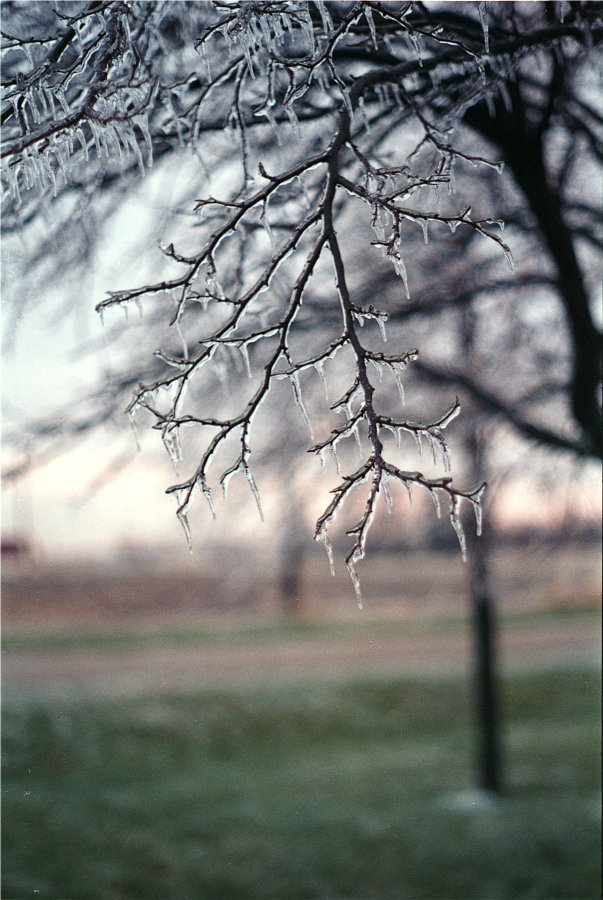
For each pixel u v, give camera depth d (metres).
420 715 14.08
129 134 2.96
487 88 3.70
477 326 7.16
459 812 8.73
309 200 4.20
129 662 17.03
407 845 7.72
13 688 14.29
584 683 15.21
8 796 9.24
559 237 5.28
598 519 7.79
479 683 9.59
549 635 20.06
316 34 3.63
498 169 3.22
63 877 7.01
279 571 22.59
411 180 3.17
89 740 11.62
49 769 10.53
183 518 2.46
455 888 6.82
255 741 12.57
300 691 14.67
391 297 6.43
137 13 3.34
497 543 8.33
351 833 8.09
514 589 9.85
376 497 2.29
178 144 4.17
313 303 6.08
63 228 4.36
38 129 2.54
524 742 12.08
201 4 3.97
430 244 6.27
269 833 8.16
